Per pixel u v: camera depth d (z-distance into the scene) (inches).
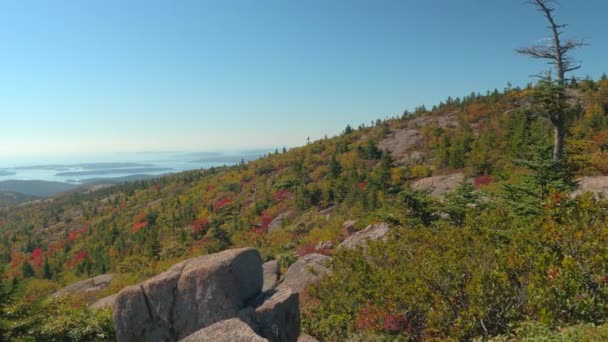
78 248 3646.7
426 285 319.6
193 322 330.6
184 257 1792.6
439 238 383.6
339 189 2436.0
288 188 3292.3
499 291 297.7
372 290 371.9
